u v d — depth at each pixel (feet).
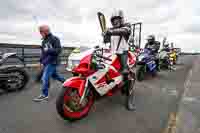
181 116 9.88
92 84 10.08
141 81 20.66
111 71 11.05
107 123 9.69
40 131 8.73
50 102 13.02
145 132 8.64
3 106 12.04
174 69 30.81
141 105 12.41
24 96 14.34
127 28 11.64
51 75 14.44
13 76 15.42
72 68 9.81
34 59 28.94
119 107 12.14
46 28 13.42
